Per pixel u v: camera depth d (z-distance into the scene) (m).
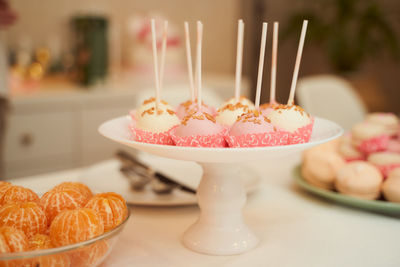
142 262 0.56
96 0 2.14
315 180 0.77
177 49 2.04
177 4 2.44
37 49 1.99
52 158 1.63
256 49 2.87
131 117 0.68
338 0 2.61
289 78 3.10
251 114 0.58
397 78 2.98
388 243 0.62
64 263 0.47
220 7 2.64
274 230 0.65
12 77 1.67
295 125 0.61
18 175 1.55
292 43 3.03
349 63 2.61
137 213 0.70
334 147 0.87
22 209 0.51
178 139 0.58
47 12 2.02
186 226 0.66
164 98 1.25
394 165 0.75
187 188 0.75
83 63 1.79
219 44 2.67
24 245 0.48
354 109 1.67
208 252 0.59
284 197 0.77
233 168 0.61
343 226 0.66
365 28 2.58
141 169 0.79
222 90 2.10
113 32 2.21
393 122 0.88
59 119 1.62
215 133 0.58
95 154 1.74
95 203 0.53
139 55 1.96
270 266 0.56
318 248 0.60
